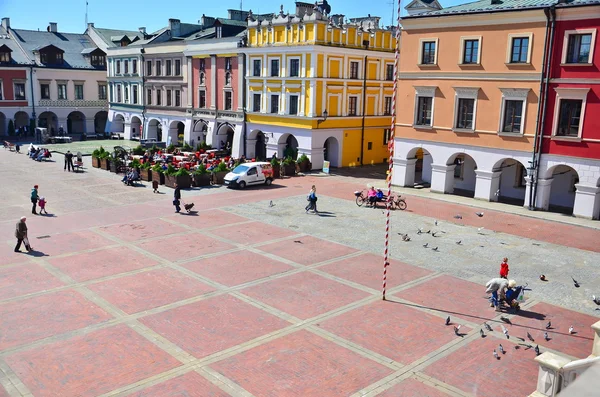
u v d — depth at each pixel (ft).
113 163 146.82
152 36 227.40
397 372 45.68
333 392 42.37
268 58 160.35
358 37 158.92
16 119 233.96
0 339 49.73
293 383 43.52
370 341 51.19
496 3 113.91
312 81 148.05
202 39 183.11
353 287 65.31
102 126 262.06
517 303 59.41
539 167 107.14
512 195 121.49
